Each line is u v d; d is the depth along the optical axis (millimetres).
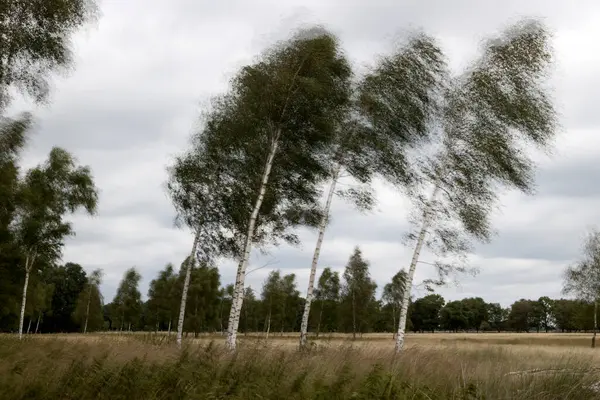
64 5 10883
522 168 19750
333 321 62125
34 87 11680
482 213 19938
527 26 20484
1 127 15828
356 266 61688
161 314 70000
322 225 22234
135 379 8469
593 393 8328
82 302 87938
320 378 8398
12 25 10875
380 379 7562
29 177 33562
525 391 8156
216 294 67562
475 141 20047
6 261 38562
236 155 23219
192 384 8234
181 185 25594
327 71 20797
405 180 20984
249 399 7621
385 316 75688
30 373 9172
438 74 21219
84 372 8953
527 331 146500
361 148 22031
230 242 25562
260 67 20859
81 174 34750
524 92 20109
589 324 56562
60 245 34500
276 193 22953
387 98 21344
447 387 8742
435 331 145875
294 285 74125
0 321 80875
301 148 21625
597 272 52281
